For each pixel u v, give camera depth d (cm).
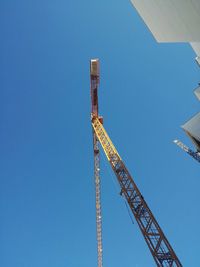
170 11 2884
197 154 8569
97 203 9656
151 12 3183
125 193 5569
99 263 10281
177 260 4344
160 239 4688
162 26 3362
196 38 3338
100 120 8638
